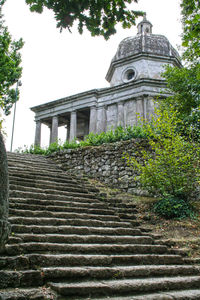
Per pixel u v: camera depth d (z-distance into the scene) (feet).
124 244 17.08
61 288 10.68
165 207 25.03
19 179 22.79
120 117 70.03
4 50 58.08
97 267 13.19
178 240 19.97
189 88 39.60
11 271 11.04
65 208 19.65
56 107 82.33
